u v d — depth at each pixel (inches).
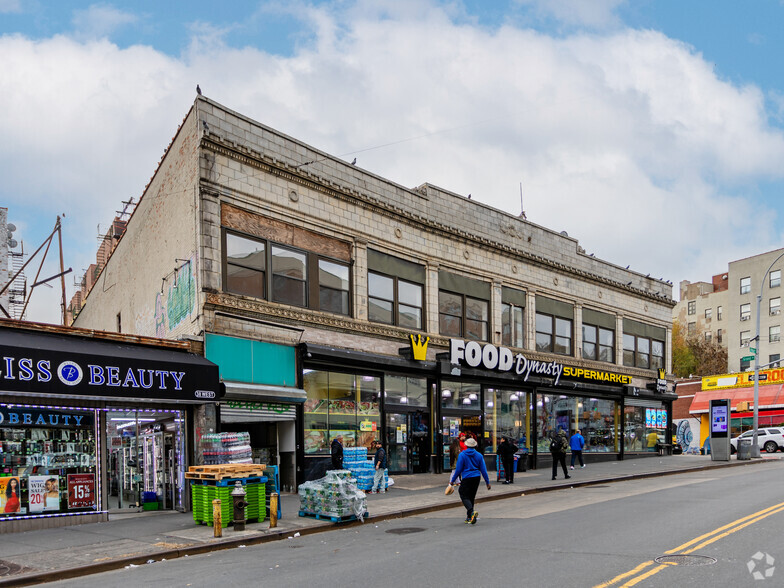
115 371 569.9
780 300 2623.0
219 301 695.7
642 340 1449.3
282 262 780.6
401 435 912.3
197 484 548.4
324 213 832.3
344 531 522.0
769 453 1544.0
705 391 2012.8
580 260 1293.1
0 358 500.7
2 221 1330.0
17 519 524.1
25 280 1501.0
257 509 548.4
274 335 751.1
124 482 673.6
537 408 1145.4
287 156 797.9
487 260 1079.0
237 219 735.1
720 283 3149.6
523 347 1133.1
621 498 660.1
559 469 1093.1
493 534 460.1
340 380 831.1
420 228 968.9
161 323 825.5
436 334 968.3
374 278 897.5
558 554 374.0
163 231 829.8
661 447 1457.9
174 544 457.4
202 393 632.4
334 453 730.2
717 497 626.8
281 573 359.9
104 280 1224.2
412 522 556.4
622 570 327.3
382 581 326.6
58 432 561.3
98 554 428.1
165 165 832.9
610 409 1327.5
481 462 525.7
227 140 725.9
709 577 308.7
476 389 1034.7
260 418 716.7
